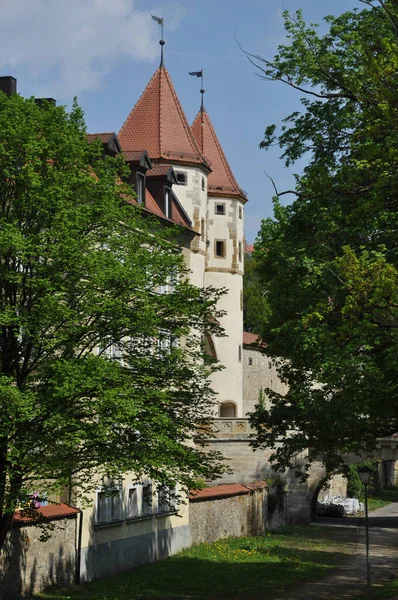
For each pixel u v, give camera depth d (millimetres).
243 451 53469
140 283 24328
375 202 21328
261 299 94125
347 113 26703
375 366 21672
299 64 27016
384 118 21328
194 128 64375
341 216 24891
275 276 27500
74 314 23141
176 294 25625
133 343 26375
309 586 34188
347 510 66000
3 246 22484
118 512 35281
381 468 87250
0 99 24797
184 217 48344
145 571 35500
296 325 24812
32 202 23781
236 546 44562
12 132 23719
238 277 63062
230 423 53562
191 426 26266
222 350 61969
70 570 31891
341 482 74750
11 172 23969
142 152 40250
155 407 23625
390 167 21656
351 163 25719
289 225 27281
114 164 26938
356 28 27516
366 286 19281
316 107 27672
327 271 23875
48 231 23375
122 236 25719
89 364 22578
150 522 38031
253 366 76938
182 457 24781
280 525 54594
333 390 25594
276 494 54031
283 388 83562
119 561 35156
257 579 35375
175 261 25719
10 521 23953
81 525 32438
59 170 24609
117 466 23578
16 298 24547
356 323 19766
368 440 26672
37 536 29953
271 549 44750
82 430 22250
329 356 21625
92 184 24656
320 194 24734
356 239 24500
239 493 48312
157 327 25906
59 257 23062
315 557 42906
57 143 24672
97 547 33562
